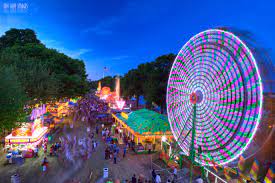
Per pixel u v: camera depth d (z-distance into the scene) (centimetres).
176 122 2191
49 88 2908
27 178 1777
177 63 2231
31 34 5150
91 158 2320
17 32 5034
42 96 2889
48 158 2255
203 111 1781
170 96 2322
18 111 1873
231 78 1511
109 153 2333
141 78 5828
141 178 1819
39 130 2592
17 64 2766
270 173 1405
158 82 4741
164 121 2839
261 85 1282
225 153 1533
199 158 1755
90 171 1989
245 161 1622
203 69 1814
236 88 1466
